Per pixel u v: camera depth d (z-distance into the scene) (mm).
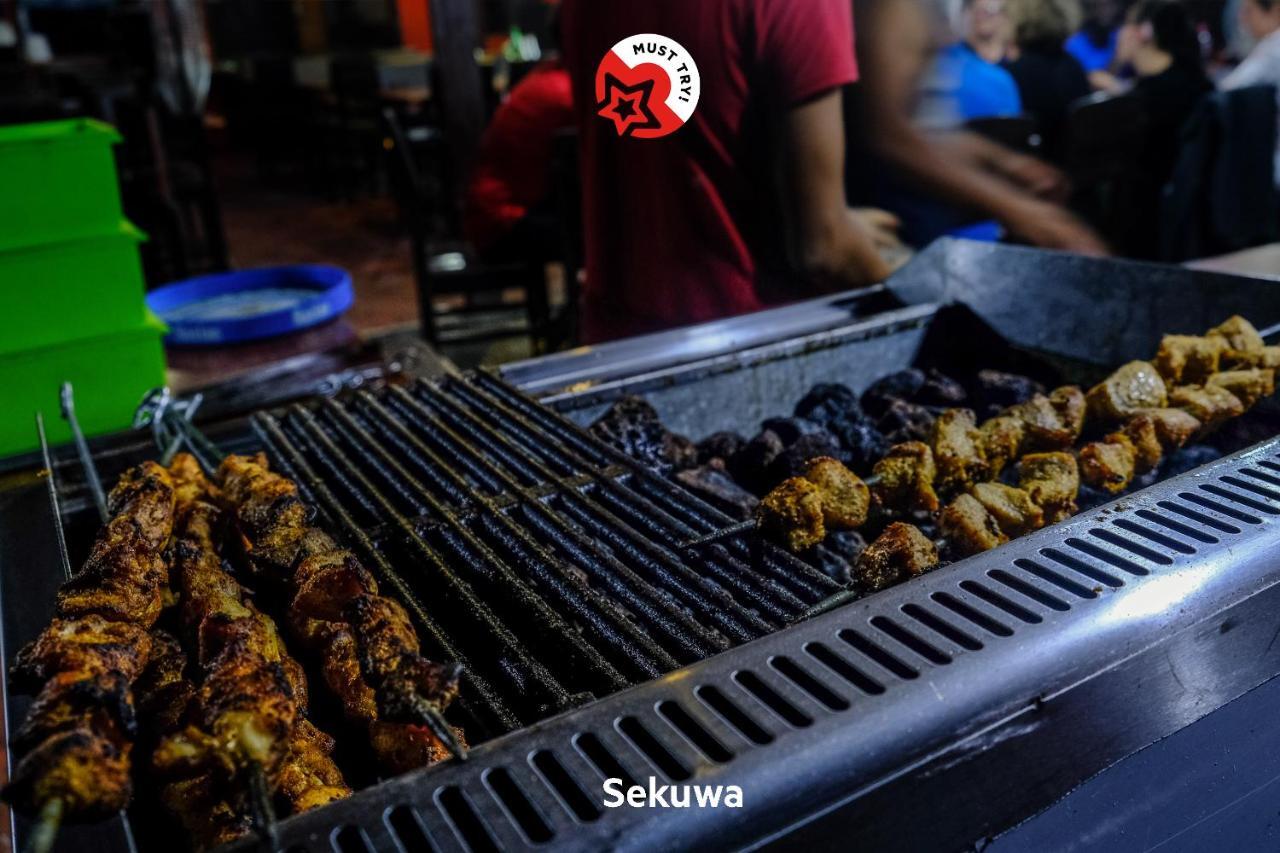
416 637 604
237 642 541
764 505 829
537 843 423
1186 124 2520
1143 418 960
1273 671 666
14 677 555
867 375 1360
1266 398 1093
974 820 527
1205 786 678
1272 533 646
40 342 1231
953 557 829
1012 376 1220
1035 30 2793
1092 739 566
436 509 833
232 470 883
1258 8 2654
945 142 2195
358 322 3234
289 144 5828
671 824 433
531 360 1196
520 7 6512
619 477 902
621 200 1675
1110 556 626
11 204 1178
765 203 1662
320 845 426
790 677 526
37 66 4441
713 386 1228
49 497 934
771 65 1525
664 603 668
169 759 470
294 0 7211
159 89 3484
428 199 3967
